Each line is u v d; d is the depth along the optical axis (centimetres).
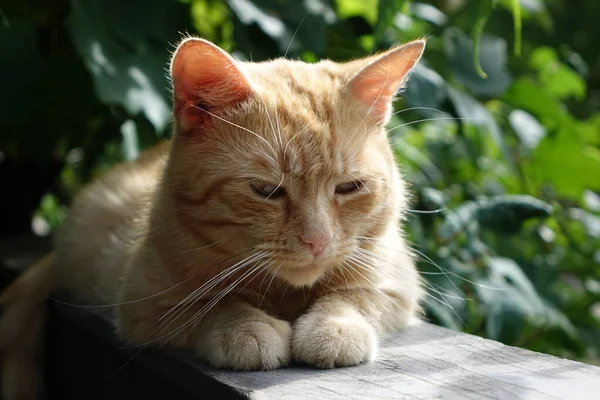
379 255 66
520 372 57
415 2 99
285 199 62
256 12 82
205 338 61
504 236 88
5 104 81
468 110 86
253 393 55
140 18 79
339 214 63
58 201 107
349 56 90
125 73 75
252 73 65
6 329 81
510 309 77
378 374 57
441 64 90
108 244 77
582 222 95
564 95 113
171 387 62
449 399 54
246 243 62
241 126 62
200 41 61
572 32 183
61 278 82
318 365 59
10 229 104
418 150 94
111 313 73
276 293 65
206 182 62
